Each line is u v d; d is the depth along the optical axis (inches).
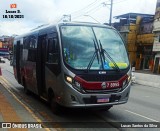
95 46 389.7
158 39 1955.0
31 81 532.4
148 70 2165.4
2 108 427.5
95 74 370.9
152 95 743.7
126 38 2315.5
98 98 369.7
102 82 372.8
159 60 1947.6
